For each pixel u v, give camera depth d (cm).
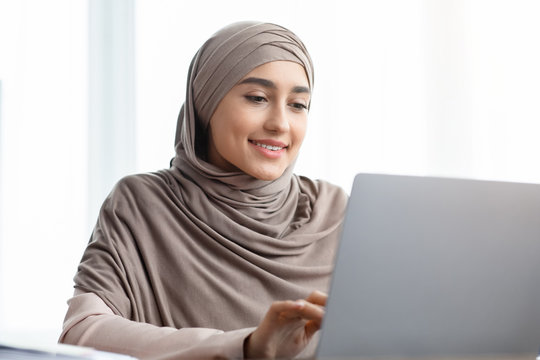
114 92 237
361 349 69
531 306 76
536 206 76
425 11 249
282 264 138
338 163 244
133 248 133
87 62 238
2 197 232
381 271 69
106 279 125
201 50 146
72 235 234
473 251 73
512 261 75
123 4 238
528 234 76
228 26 146
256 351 78
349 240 68
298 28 244
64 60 237
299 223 147
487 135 247
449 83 248
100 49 237
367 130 246
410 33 249
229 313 131
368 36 248
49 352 69
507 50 247
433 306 72
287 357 83
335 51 246
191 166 145
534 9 247
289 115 140
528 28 247
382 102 247
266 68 136
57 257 233
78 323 105
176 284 133
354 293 68
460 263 73
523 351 76
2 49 235
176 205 140
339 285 68
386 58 248
